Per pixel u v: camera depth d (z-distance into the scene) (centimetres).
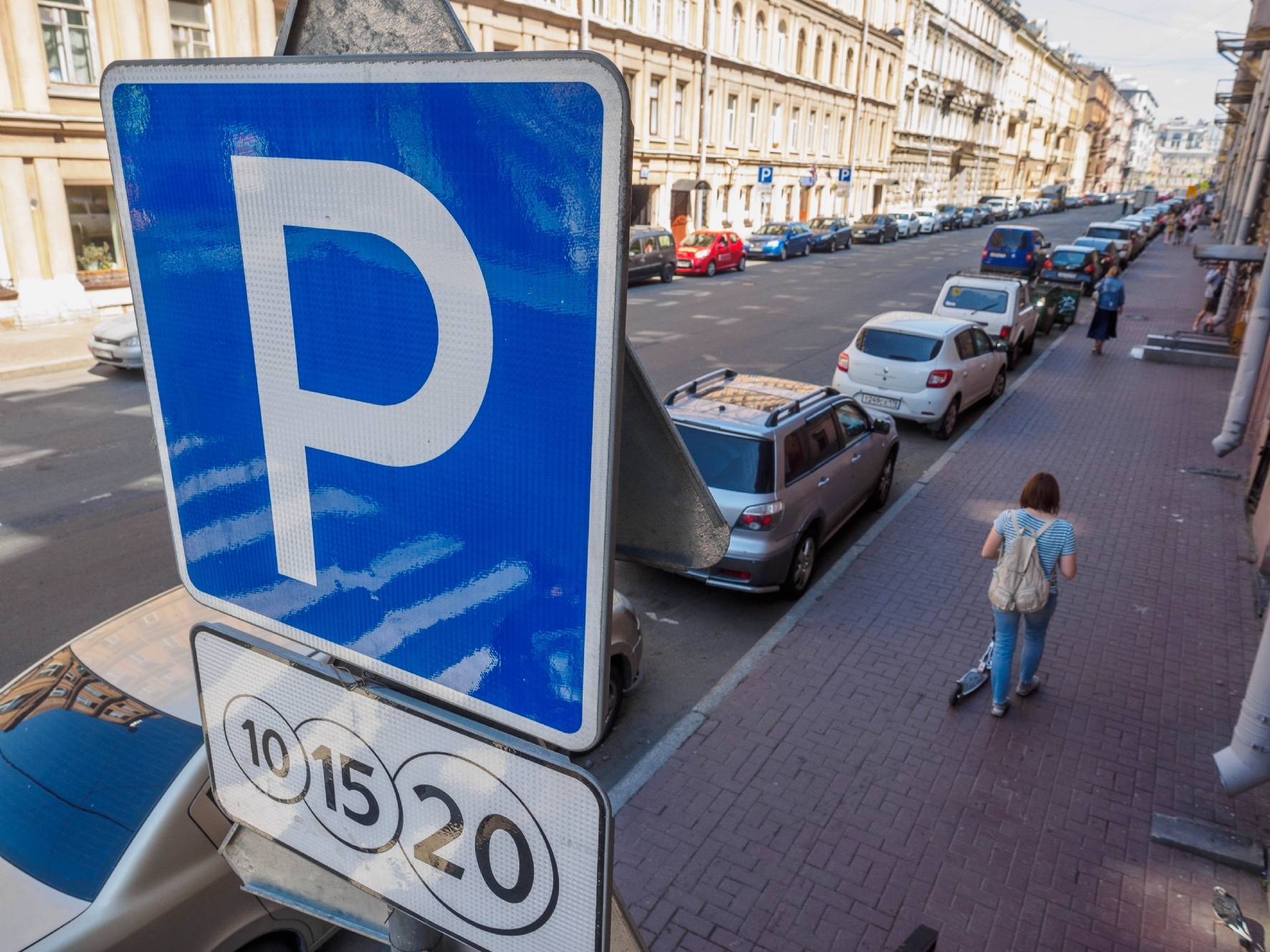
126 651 387
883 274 3212
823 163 5125
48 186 1803
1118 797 529
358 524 124
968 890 457
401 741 127
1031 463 1174
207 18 1986
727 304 2381
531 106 93
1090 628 733
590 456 101
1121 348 2014
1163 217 6125
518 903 123
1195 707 623
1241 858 475
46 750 348
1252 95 2688
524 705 116
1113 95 14662
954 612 748
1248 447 1259
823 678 643
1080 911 446
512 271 99
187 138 122
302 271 117
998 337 1667
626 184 89
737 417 745
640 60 3362
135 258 135
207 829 327
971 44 7431
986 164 8506
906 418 1263
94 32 1830
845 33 5009
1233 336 1842
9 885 309
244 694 145
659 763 546
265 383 127
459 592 117
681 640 702
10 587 729
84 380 1439
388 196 106
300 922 355
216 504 140
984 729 590
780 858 474
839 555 876
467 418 109
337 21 121
